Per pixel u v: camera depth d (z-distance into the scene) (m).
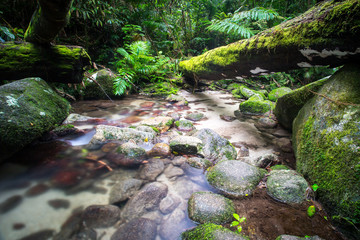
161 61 5.36
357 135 1.37
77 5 4.81
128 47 5.36
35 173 1.79
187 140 2.20
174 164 2.00
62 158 2.04
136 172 1.85
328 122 1.63
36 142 2.29
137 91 5.27
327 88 1.86
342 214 1.26
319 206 1.44
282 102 3.02
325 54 1.85
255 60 2.72
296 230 1.27
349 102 1.54
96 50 6.04
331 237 1.22
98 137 2.35
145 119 3.31
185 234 1.19
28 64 2.86
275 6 6.23
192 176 1.83
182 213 1.40
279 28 2.27
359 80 1.60
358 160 1.29
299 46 1.99
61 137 2.47
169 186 1.69
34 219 1.31
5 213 1.35
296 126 2.27
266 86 5.90
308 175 1.66
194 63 4.64
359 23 1.42
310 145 1.75
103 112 3.63
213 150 2.19
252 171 1.75
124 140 2.40
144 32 6.60
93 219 1.30
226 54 3.30
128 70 4.75
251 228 1.28
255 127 3.16
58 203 1.45
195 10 7.46
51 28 2.34
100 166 1.92
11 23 4.58
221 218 1.33
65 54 2.98
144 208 1.41
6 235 1.19
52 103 2.74
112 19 5.56
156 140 2.49
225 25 4.77
